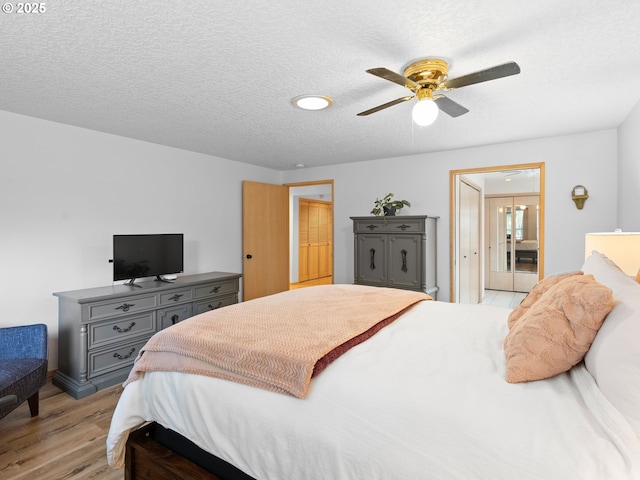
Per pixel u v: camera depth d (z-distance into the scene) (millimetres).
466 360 1400
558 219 3723
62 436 2283
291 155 4625
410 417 1084
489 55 2021
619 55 2018
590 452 876
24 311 3014
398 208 4449
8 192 2926
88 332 2879
